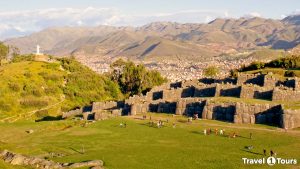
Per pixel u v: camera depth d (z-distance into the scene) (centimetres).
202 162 7175
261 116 10125
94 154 8138
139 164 7281
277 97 11350
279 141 8281
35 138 10262
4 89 19950
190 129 9856
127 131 10094
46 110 19288
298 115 9500
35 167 7475
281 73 15512
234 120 10394
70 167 7219
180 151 7975
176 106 12062
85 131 10488
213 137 8962
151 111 12875
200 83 14988
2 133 11431
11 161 7962
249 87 12056
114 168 7106
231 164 6950
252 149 7788
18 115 18525
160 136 9369
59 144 9288
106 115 13050
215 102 11162
